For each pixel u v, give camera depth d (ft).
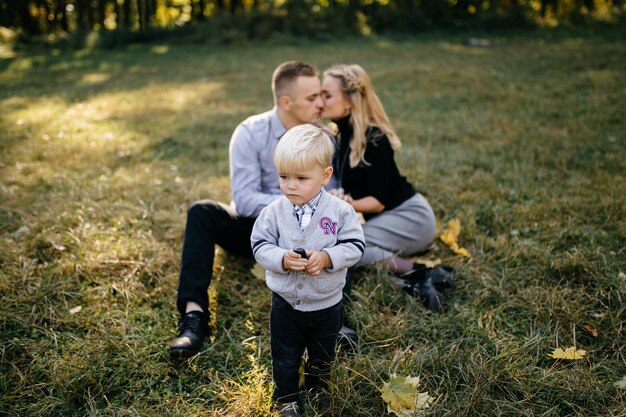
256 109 26.89
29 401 7.46
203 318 8.84
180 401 7.48
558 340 8.49
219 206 10.00
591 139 18.88
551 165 16.61
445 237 11.74
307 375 7.54
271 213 6.85
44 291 9.73
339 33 67.92
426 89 30.17
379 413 7.16
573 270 10.19
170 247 11.69
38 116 25.44
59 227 12.36
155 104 29.14
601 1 78.74
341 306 7.88
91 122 24.64
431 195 14.48
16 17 93.04
